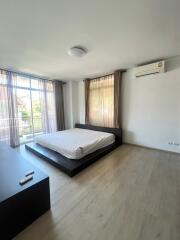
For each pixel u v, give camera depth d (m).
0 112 3.65
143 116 3.63
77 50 2.39
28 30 1.88
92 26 1.81
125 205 1.65
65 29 1.87
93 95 4.68
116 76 3.84
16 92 3.97
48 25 1.77
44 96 4.77
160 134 3.41
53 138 3.45
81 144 2.90
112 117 4.23
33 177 1.54
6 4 1.40
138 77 3.59
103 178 2.24
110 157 3.07
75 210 1.58
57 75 4.33
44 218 1.48
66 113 5.50
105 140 3.45
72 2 1.40
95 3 1.42
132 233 1.30
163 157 3.04
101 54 2.73
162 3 1.44
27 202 1.36
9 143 3.83
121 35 2.04
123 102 3.97
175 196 1.80
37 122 4.72
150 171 2.45
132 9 1.52
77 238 1.26
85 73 4.11
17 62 3.11
